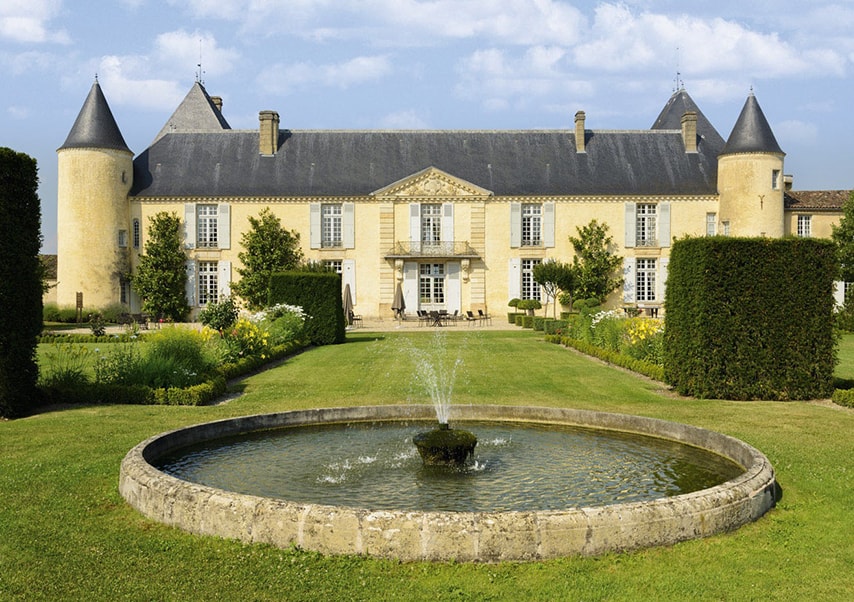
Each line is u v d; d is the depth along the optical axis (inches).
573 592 193.9
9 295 438.9
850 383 551.5
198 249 1588.3
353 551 211.9
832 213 1621.6
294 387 571.8
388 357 796.6
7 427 397.7
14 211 447.2
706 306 520.1
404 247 1621.6
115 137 1539.1
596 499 273.1
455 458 319.6
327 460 334.3
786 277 517.3
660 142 1692.9
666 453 347.3
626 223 1619.1
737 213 1549.0
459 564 208.1
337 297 996.6
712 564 212.2
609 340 784.9
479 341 1026.1
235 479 299.4
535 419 425.1
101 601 189.3
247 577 201.0
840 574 208.5
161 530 234.1
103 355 640.4
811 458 333.7
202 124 1908.2
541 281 1485.0
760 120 1551.4
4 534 231.8
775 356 515.8
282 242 1581.0
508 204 1625.2
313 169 1636.3
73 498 267.4
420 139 1707.7
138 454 287.0
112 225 1525.6
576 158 1668.3
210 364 587.5
